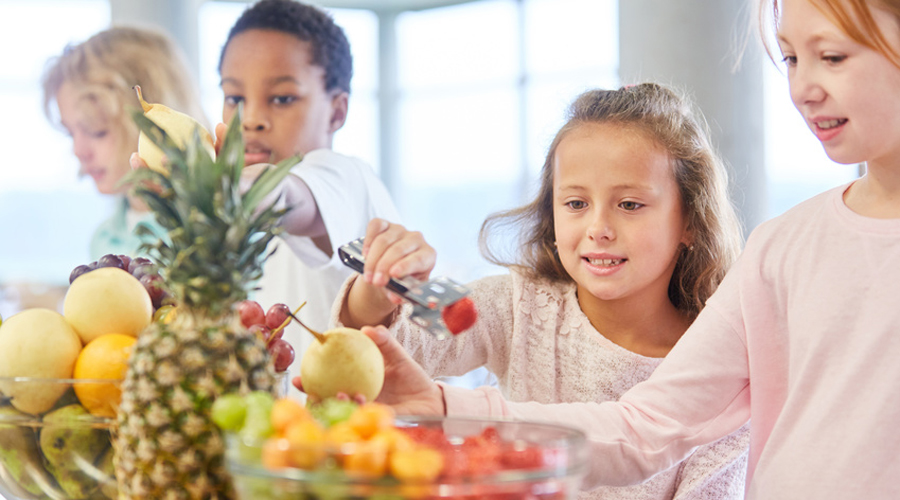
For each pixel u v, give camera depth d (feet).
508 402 3.31
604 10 22.62
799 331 3.55
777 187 18.49
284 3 6.19
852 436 3.31
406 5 25.75
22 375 2.51
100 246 6.68
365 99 26.37
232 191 2.22
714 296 3.82
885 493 3.24
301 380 2.82
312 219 4.58
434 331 2.59
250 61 5.97
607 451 3.33
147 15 18.19
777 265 3.71
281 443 1.72
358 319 3.59
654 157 3.94
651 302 4.27
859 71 3.01
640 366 4.20
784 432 3.52
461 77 25.18
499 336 4.49
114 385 2.46
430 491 1.68
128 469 2.18
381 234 2.98
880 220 3.48
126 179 2.24
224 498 2.16
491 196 24.61
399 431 2.04
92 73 6.66
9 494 2.63
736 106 15.53
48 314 2.61
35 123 22.26
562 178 4.00
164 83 6.82
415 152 25.99
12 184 22.25
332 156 5.34
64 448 2.48
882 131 3.07
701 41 15.28
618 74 16.29
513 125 24.25
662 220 3.97
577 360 4.30
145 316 2.73
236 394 2.17
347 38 6.57
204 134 2.84
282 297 5.86
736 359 3.67
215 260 2.21
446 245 25.34
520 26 23.97
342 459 1.70
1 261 22.22
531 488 1.77
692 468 4.07
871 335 3.35
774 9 3.87
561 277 4.56
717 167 4.37
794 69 3.26
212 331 2.23
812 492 3.35
